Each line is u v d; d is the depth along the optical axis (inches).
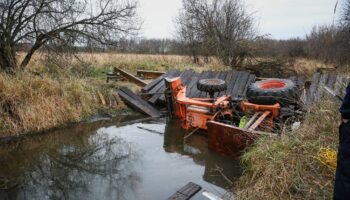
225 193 163.8
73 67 395.5
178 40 823.7
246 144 191.8
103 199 161.8
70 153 233.5
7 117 268.4
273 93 229.5
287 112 223.8
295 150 150.6
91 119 319.0
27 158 223.1
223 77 380.2
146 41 1053.2
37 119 279.4
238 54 642.8
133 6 553.9
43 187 177.5
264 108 226.4
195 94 364.8
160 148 238.2
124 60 696.4
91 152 235.0
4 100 272.4
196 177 185.2
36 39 356.8
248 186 156.5
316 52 964.0
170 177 186.2
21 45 357.7
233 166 197.8
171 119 314.2
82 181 184.9
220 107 246.1
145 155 224.2
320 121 167.6
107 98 358.6
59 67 368.8
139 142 253.8
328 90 187.8
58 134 275.3
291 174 137.5
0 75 287.6
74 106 316.8
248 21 688.4
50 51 366.6
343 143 96.5
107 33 391.9
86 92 336.2
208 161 208.4
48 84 308.7
